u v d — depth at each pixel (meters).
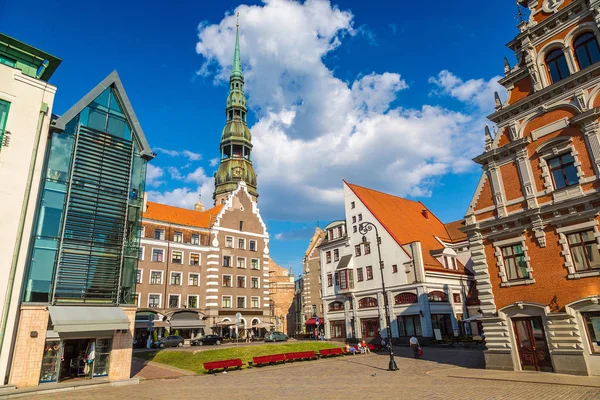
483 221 24.75
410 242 47.12
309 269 77.19
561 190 21.56
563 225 21.22
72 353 23.53
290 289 98.62
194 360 30.95
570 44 22.39
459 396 16.14
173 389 20.50
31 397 18.55
